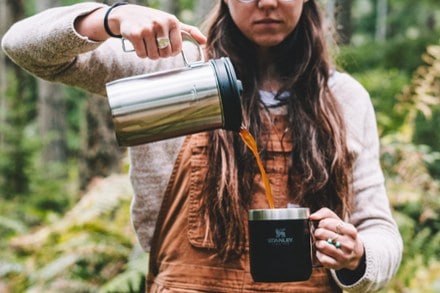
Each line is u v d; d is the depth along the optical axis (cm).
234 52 167
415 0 917
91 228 356
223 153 156
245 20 158
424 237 362
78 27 142
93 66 158
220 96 135
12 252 411
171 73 137
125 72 162
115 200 366
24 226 527
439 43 700
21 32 148
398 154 385
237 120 137
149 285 165
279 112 164
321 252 142
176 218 160
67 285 327
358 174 168
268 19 156
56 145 1255
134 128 136
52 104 1268
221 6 171
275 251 137
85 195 413
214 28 171
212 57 169
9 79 754
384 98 561
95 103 469
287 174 159
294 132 161
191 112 136
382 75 615
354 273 151
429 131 507
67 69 155
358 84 177
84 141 477
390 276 156
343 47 233
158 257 163
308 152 159
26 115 698
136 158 162
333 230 141
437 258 373
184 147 159
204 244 156
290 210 138
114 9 139
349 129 169
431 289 337
